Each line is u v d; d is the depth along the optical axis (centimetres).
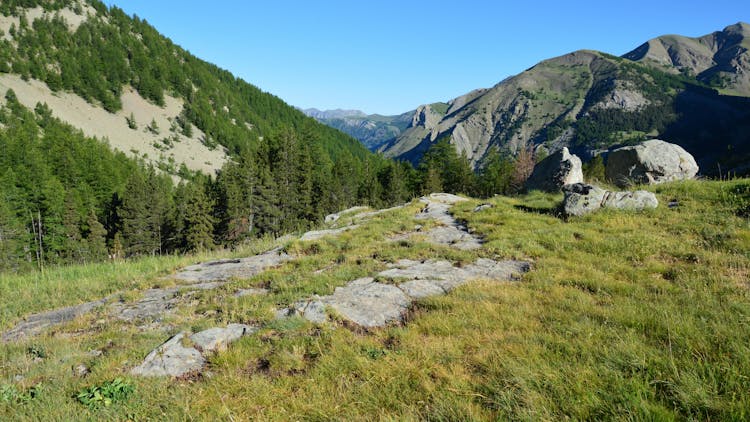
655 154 1862
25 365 613
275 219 6675
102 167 9550
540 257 1036
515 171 7694
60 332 792
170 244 7262
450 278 912
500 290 783
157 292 1050
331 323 687
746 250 886
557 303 696
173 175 16862
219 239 6375
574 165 2227
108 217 8094
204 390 497
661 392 408
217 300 893
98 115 18925
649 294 707
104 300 1017
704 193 1401
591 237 1122
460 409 408
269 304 798
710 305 625
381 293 819
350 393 468
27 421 450
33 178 7275
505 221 1420
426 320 665
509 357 507
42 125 14975
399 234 1471
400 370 500
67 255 6388
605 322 588
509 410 398
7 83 17025
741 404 358
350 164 9719
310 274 1004
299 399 457
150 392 499
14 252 5803
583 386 429
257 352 593
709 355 466
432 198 2191
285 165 7294
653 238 1045
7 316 938
